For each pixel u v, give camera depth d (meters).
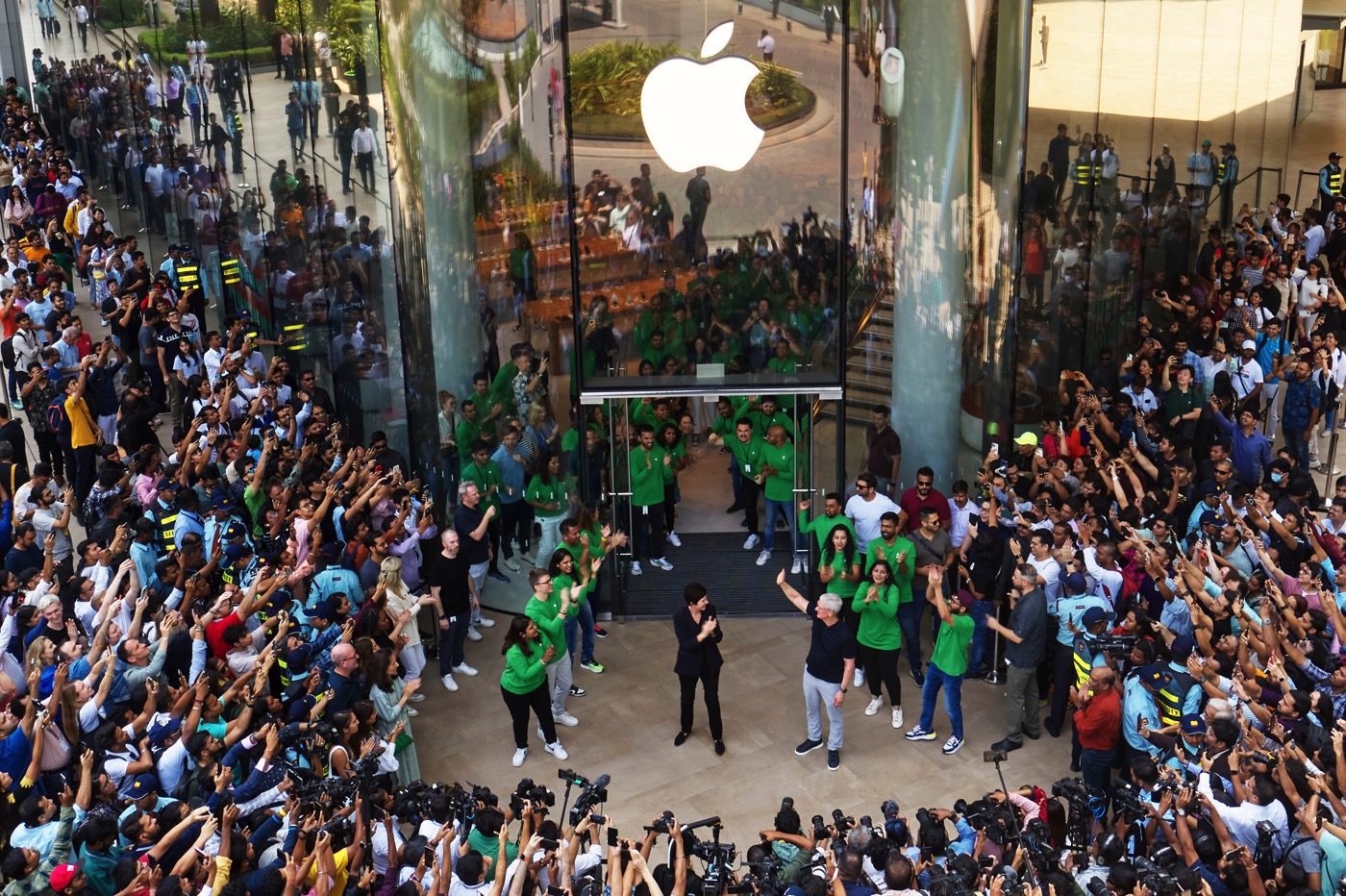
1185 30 15.69
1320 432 16.98
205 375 15.97
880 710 12.43
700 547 15.35
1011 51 13.08
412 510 13.26
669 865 8.36
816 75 13.02
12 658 10.14
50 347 15.35
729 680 13.09
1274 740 9.18
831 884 8.00
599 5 13.01
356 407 15.53
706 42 13.00
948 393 13.87
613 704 12.75
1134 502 13.21
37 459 16.17
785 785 11.41
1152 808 8.52
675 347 13.76
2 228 22.42
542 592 11.66
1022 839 8.03
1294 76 18.80
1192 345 16.19
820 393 13.75
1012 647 11.39
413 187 13.95
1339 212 20.55
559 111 13.26
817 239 13.42
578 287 13.68
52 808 8.05
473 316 14.08
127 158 20.92
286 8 15.01
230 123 16.78
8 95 26.77
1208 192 16.88
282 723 9.53
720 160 13.27
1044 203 14.20
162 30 18.44
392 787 9.93
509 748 12.05
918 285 13.57
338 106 14.62
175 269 17.97
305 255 15.71
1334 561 11.85
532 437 14.08
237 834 8.08
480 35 13.30
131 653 9.79
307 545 12.03
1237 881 8.00
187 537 11.31
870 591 11.77
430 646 13.61
